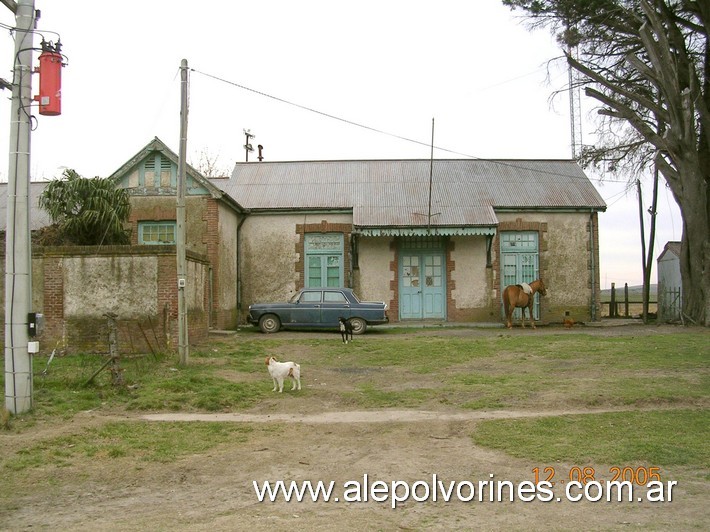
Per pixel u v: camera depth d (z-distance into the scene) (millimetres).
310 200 25578
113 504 6402
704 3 21672
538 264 25109
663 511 6102
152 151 22156
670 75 21984
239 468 7555
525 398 11211
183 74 14492
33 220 23766
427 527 5695
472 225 23453
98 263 16000
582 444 8336
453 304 24781
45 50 9711
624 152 25250
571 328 23141
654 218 26328
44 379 12094
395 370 14539
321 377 13734
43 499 6551
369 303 21641
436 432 9141
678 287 29188
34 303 16047
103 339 15875
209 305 20062
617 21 22391
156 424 9570
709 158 24078
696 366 14047
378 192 26078
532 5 22531
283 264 25109
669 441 8406
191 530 5605
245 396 11570
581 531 5582
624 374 13305
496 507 6246
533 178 27016
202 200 22109
